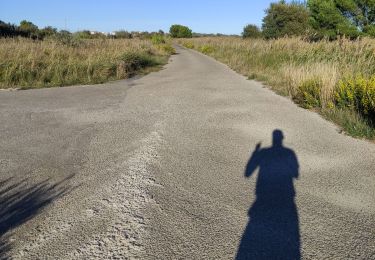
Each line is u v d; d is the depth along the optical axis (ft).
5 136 22.06
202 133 21.91
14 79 46.57
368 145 19.49
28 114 28.22
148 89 40.98
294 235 11.06
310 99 28.96
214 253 10.21
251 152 18.62
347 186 14.51
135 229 11.37
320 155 18.06
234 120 24.98
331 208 12.73
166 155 17.99
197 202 13.17
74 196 13.67
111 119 25.89
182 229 11.39
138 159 17.33
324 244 10.61
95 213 12.37
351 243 10.66
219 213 12.38
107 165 16.78
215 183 14.82
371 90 23.09
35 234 11.19
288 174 15.74
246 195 13.75
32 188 14.53
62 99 35.27
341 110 25.18
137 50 81.00
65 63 54.13
